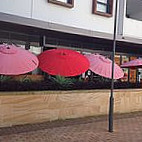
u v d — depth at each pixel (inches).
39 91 420.5
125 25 673.0
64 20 568.1
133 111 573.6
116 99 535.8
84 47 690.2
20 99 397.4
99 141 335.0
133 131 396.2
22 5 510.9
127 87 575.2
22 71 381.4
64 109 451.8
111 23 647.8
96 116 497.0
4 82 399.5
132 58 816.3
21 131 364.8
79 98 471.8
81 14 594.6
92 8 611.8
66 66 441.1
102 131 386.6
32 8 523.8
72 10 579.8
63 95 448.5
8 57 389.7
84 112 481.1
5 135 341.4
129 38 683.4
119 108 543.5
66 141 327.6
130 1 703.7
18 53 404.5
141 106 590.9
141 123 455.8
